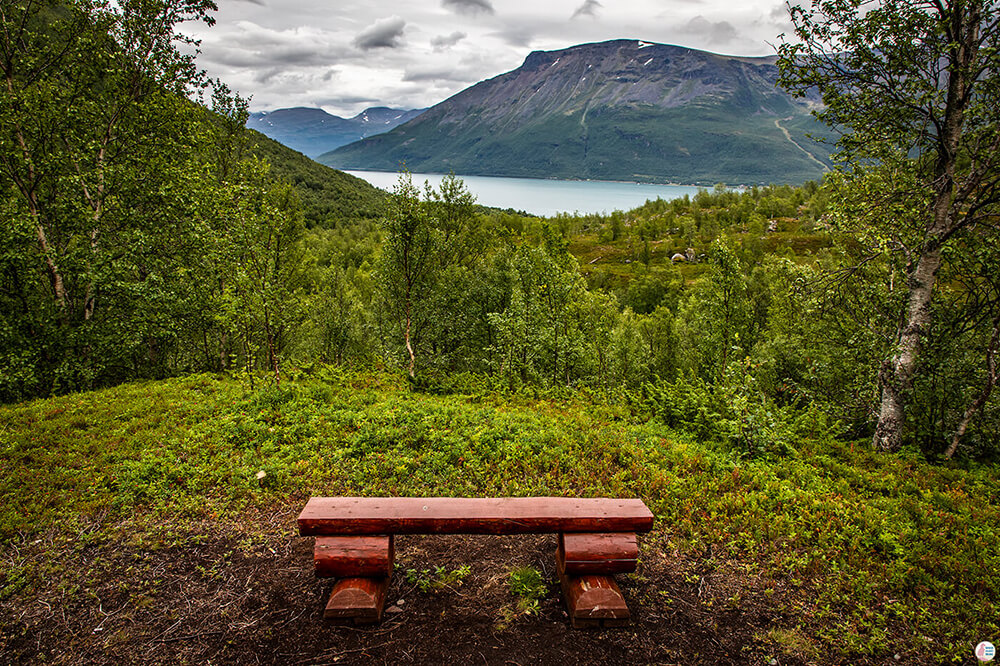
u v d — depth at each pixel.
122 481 7.61
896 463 10.00
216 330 19.72
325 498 5.06
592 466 8.58
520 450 8.90
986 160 10.34
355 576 4.89
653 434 10.79
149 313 17.03
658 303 77.00
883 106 10.84
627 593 5.40
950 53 9.96
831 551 6.23
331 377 16.06
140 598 5.21
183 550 6.05
